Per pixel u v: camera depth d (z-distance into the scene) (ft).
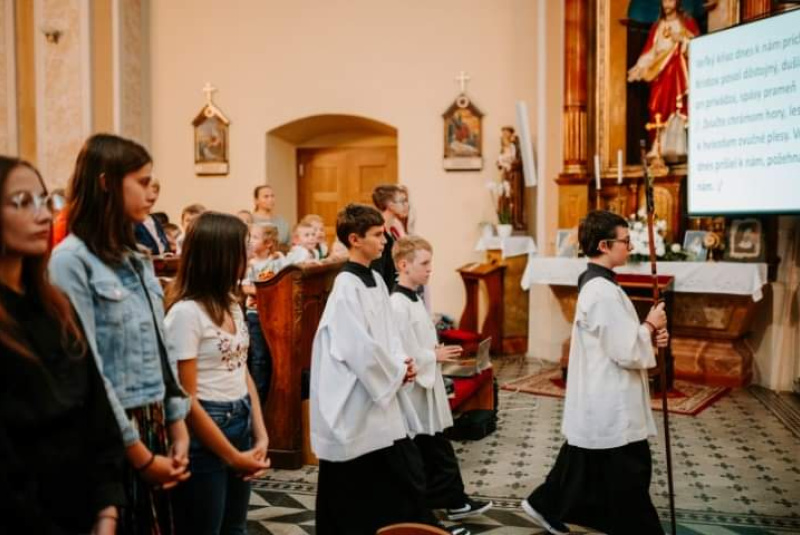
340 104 26.45
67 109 25.99
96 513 4.64
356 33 26.23
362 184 29.19
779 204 16.34
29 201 4.35
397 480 8.66
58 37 25.89
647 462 9.08
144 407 5.73
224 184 27.37
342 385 8.36
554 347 22.72
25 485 4.15
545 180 23.67
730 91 17.40
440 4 25.46
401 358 8.62
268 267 15.23
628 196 22.36
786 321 18.95
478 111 24.95
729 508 10.94
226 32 27.20
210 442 6.42
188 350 6.61
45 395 4.28
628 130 22.53
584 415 9.14
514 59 24.75
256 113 27.07
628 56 22.47
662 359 9.41
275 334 12.57
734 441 14.33
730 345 19.33
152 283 5.95
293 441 12.58
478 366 14.87
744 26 17.02
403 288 10.03
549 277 20.88
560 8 23.40
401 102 25.91
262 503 11.04
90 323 5.34
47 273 4.58
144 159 5.76
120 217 5.64
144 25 27.50
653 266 9.54
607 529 9.16
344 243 8.76
